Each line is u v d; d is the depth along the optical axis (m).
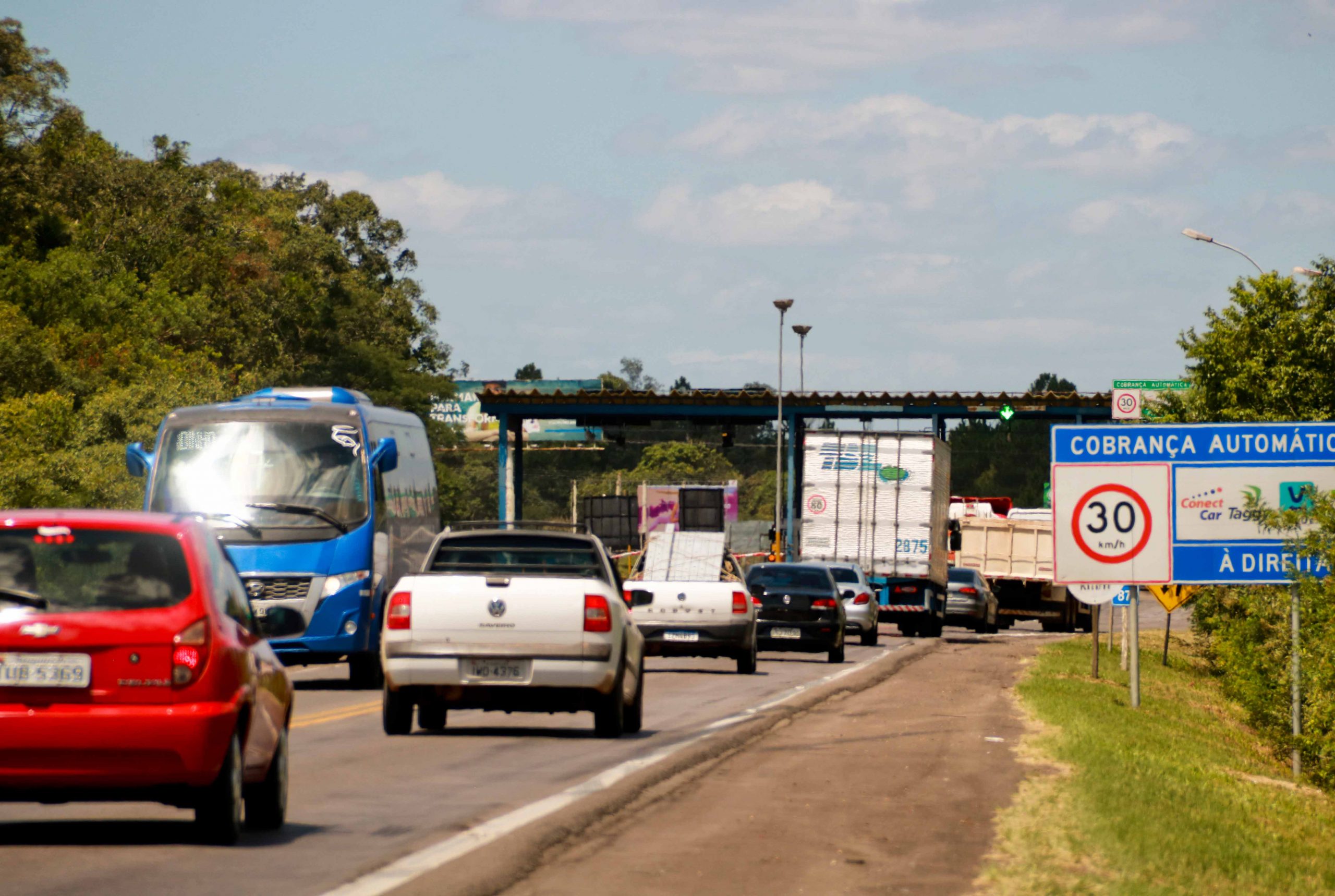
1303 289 73.94
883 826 21.70
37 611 18.45
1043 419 150.00
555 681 32.50
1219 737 51.16
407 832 20.77
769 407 147.88
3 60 182.50
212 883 17.05
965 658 68.38
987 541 114.94
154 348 157.62
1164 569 44.72
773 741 32.94
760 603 65.62
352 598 47.91
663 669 61.38
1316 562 44.25
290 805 23.39
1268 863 21.73
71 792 18.45
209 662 18.61
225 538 47.50
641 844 20.08
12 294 157.00
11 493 91.50
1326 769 43.62
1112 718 42.25
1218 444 44.59
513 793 24.70
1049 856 19.56
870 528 96.38
